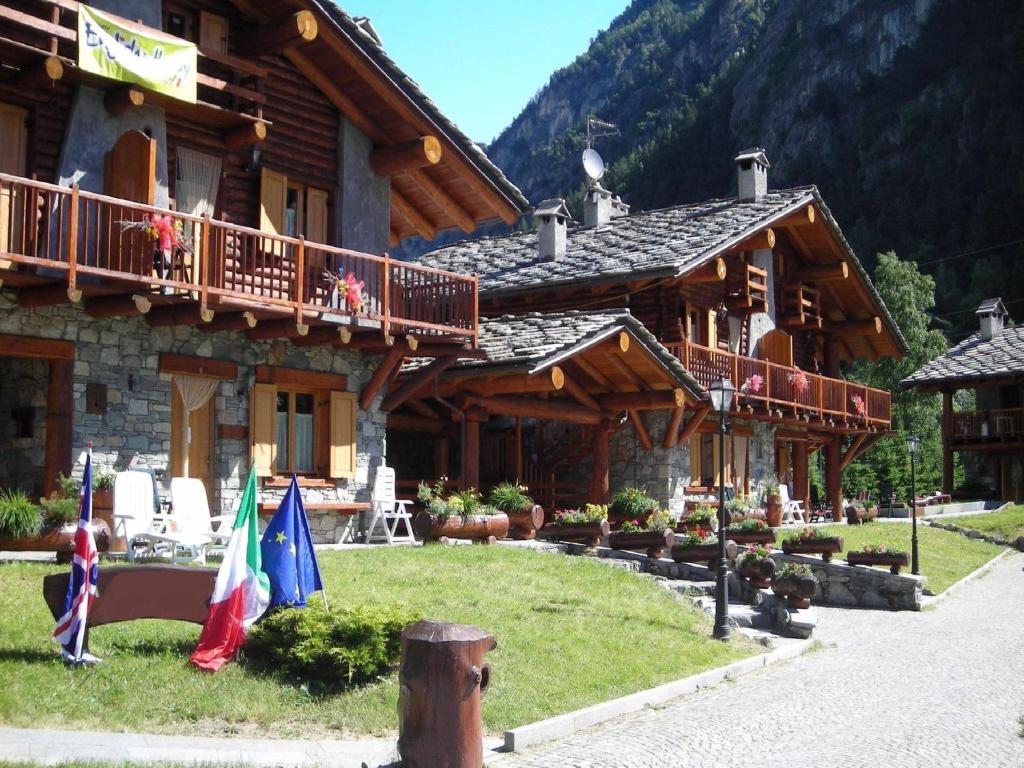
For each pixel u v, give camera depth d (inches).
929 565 954.7
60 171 568.7
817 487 1702.8
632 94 7504.9
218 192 647.1
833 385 1185.4
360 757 310.2
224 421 638.5
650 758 334.6
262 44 646.5
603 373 852.6
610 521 831.7
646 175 4955.7
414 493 886.4
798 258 1237.1
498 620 471.5
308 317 619.5
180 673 349.4
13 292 545.6
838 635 637.9
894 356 1393.9
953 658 554.9
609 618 518.0
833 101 4382.4
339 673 363.9
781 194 1119.6
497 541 700.7
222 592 365.7
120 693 328.5
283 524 395.5
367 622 371.9
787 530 1010.7
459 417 793.6
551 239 1058.1
